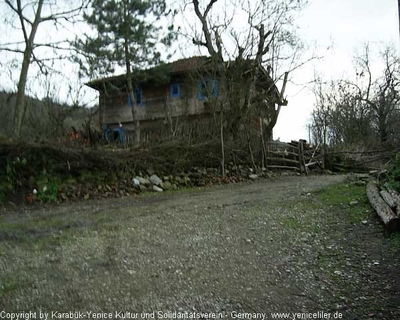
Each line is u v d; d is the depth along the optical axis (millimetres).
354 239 4371
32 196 7738
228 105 12430
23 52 12758
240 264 3826
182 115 19578
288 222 5398
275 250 4223
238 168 12000
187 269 3713
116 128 23172
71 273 3633
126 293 3164
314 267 3654
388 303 2855
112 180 9117
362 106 28812
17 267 3809
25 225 5691
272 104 14578
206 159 11336
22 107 12102
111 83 18656
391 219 4328
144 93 22578
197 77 14617
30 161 8117
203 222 5656
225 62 12938
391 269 3443
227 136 12117
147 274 3592
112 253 4242
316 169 14930
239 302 2986
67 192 8227
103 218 6152
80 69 14914
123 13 17125
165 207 7062
